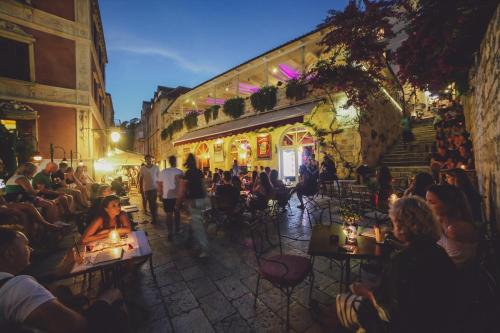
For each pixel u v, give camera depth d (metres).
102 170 13.80
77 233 5.88
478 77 3.51
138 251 2.71
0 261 1.46
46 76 11.12
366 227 3.59
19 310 1.31
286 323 2.51
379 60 6.32
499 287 1.90
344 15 6.04
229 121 15.23
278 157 12.69
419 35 3.11
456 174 3.60
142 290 3.31
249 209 6.54
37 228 4.98
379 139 10.73
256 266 3.98
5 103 9.90
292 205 8.77
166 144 23.47
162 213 8.45
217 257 4.36
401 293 1.41
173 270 3.88
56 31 11.35
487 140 3.31
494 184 2.98
